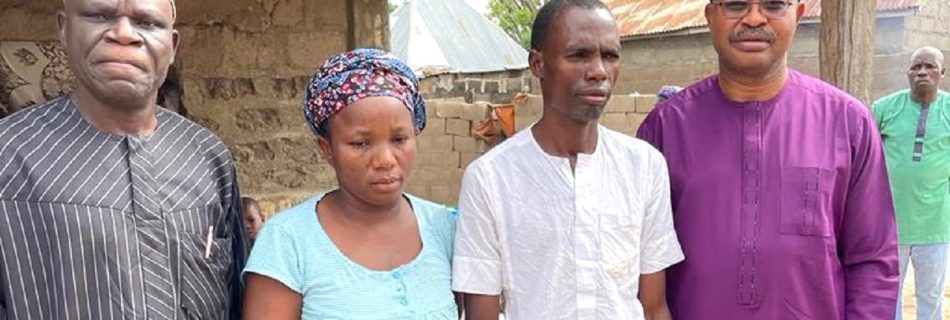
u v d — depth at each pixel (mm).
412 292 1922
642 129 2430
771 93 2238
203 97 5566
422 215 2096
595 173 2111
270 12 5629
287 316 1875
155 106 1969
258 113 5707
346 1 5785
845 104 2229
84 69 1796
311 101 1961
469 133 10297
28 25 5266
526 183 2104
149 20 1826
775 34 2160
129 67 1784
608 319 2074
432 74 16516
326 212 1970
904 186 5008
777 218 2156
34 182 1744
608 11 2100
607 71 2057
